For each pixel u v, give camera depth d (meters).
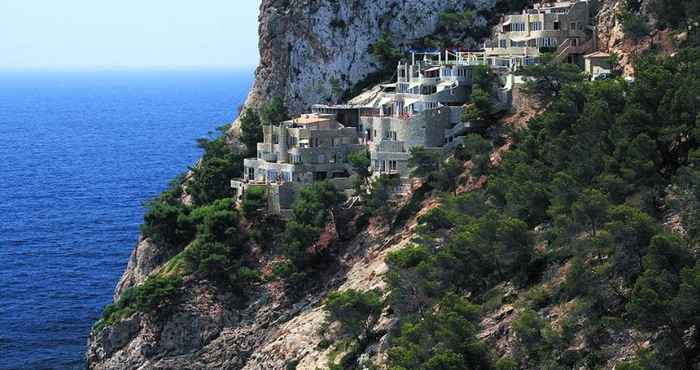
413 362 154.00
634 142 168.12
